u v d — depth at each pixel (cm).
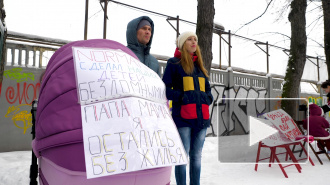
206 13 691
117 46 195
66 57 173
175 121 309
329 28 1043
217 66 1323
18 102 712
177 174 315
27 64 742
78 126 143
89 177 126
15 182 411
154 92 174
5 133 689
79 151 138
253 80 1477
